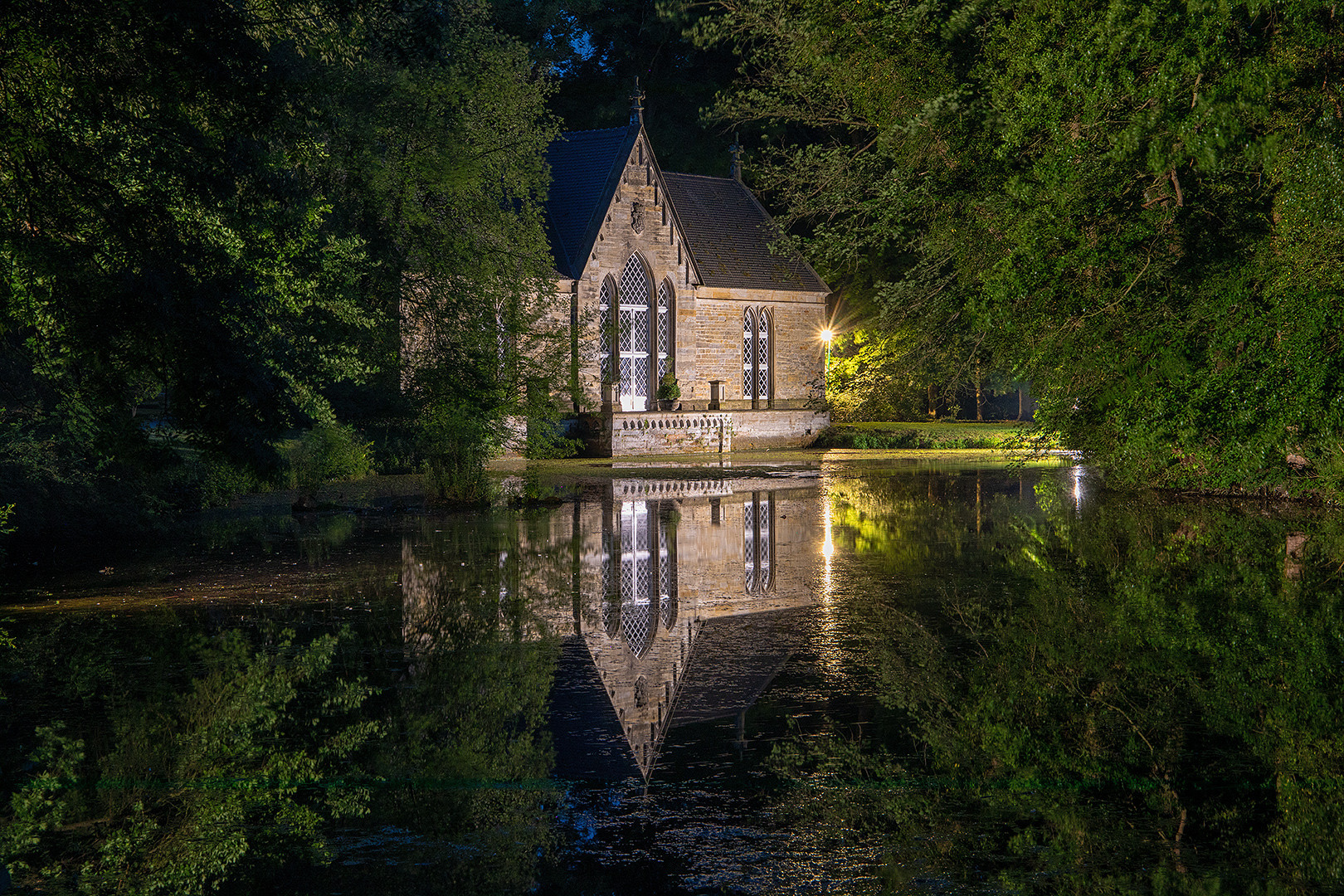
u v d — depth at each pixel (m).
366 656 9.87
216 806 6.32
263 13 16.22
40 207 12.55
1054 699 8.39
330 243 19.17
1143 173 17.88
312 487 22.75
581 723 7.86
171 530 19.06
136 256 12.79
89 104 12.30
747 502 24.31
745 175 58.62
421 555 16.19
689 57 57.62
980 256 21.34
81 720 7.96
